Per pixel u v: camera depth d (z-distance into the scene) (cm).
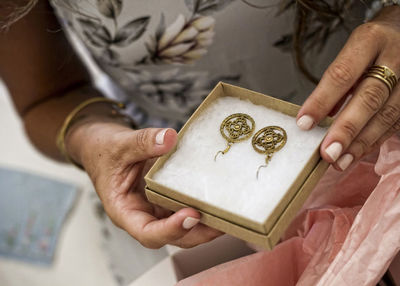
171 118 61
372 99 36
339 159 37
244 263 37
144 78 56
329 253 37
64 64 58
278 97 57
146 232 39
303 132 37
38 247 98
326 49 52
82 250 94
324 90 36
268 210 33
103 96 60
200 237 39
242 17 49
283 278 40
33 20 53
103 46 52
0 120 110
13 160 106
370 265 34
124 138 41
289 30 50
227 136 38
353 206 42
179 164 37
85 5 48
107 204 43
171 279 41
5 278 98
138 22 48
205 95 56
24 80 57
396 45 38
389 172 36
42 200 101
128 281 60
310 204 43
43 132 57
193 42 50
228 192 35
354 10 48
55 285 95
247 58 52
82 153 48
